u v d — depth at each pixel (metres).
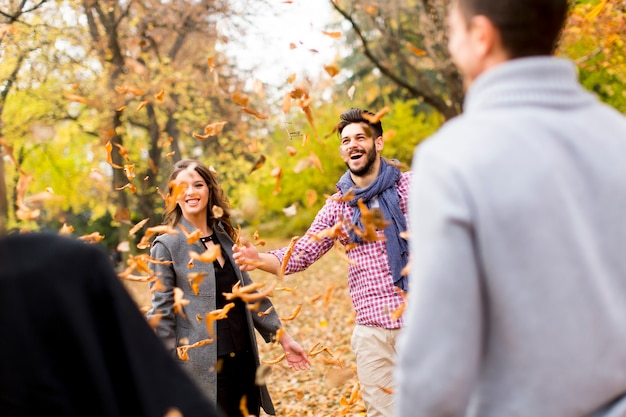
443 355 1.36
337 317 10.73
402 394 1.42
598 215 1.47
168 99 17.55
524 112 1.49
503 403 1.45
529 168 1.41
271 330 3.97
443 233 1.37
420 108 25.83
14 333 1.24
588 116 1.54
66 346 1.27
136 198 19.11
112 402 1.27
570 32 7.82
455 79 13.38
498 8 1.55
